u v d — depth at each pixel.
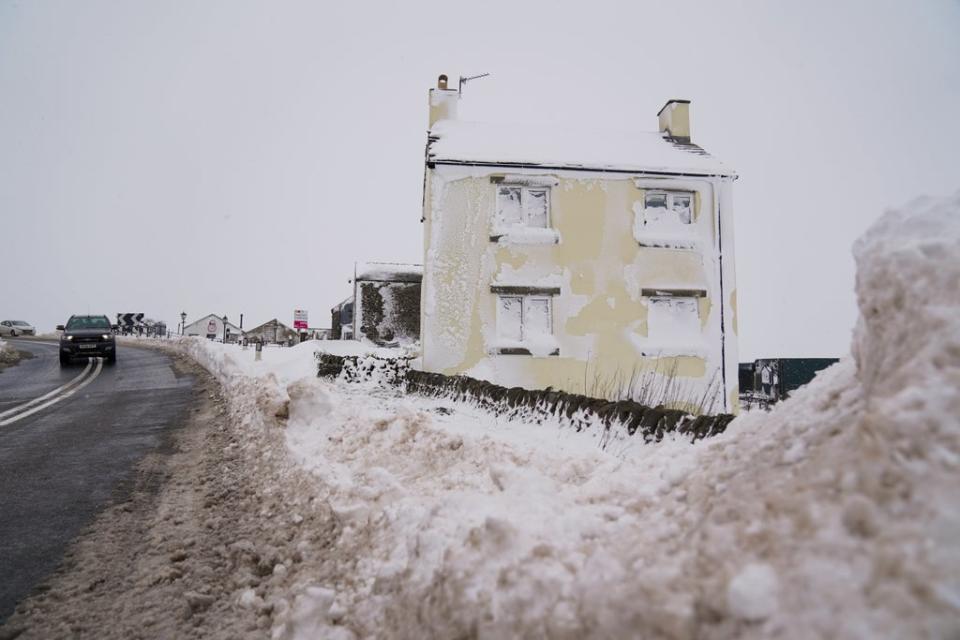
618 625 1.80
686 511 2.30
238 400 10.18
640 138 18.95
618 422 6.10
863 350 2.21
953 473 1.44
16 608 3.54
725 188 16.48
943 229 2.06
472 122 19.08
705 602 1.65
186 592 3.72
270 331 57.50
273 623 3.35
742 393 17.44
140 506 5.38
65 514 5.17
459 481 4.91
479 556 2.53
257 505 5.36
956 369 1.60
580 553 2.31
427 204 16.36
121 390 14.11
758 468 2.23
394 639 2.74
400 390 14.32
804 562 1.55
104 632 3.29
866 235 2.37
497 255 15.56
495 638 2.16
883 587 1.39
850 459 1.74
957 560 1.33
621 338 15.65
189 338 28.14
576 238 15.84
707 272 16.17
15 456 7.37
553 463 4.82
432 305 15.37
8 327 46.62
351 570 3.71
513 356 15.30
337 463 5.99
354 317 30.55
